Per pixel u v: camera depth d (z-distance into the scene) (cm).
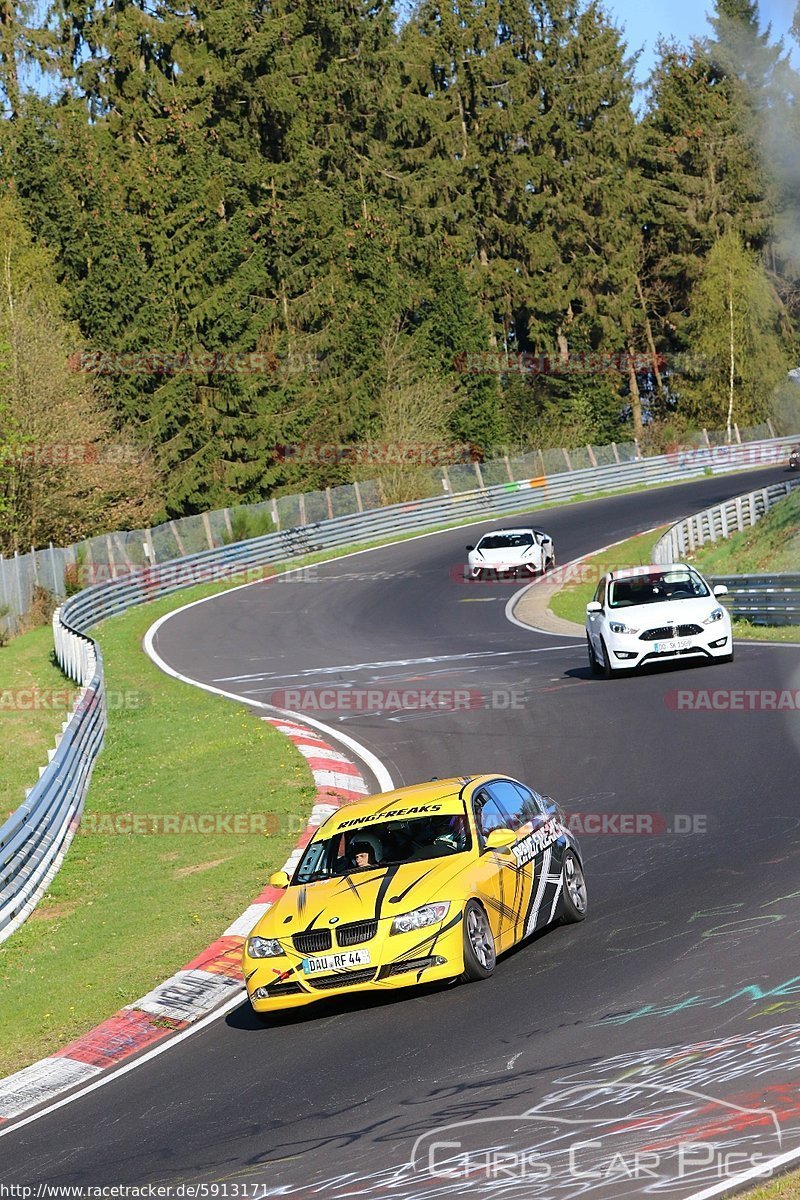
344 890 2259
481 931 2223
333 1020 2180
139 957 2781
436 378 16200
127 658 7706
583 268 19925
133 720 5812
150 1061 2159
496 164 19588
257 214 16062
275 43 16375
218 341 14688
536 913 2408
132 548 10688
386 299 16662
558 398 19275
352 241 16525
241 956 2636
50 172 14362
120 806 4316
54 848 3750
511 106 19450
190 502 14462
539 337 19862
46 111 14800
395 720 5088
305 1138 1633
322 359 16425
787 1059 1609
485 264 19575
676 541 9438
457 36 19362
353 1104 1727
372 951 2141
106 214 14038
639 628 5181
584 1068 1694
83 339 13700
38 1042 2369
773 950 2067
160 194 14662
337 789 4116
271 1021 2250
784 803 3103
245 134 16750
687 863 2766
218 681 6712
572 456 16038
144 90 15912
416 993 2230
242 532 11819
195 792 4350
